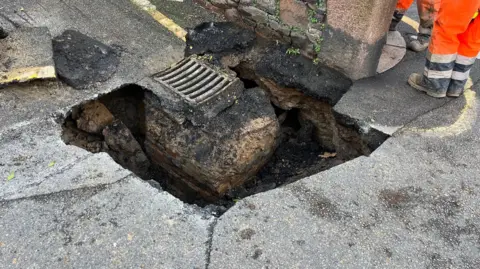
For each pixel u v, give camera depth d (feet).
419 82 13.12
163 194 9.59
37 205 9.16
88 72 12.87
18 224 8.80
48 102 11.82
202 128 12.64
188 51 14.51
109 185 9.66
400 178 10.41
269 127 13.43
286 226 9.11
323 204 9.64
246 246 8.68
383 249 8.87
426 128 11.93
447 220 9.56
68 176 9.80
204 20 15.81
